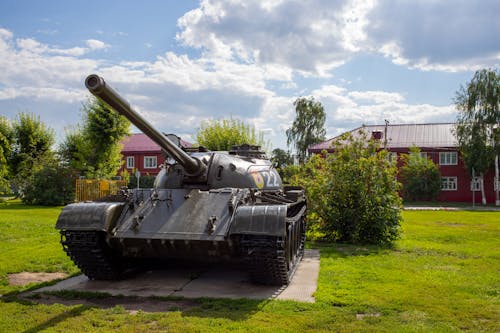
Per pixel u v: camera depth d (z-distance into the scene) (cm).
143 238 855
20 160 4466
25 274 1012
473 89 4612
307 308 736
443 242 1547
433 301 778
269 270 848
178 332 623
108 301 794
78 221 866
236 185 1084
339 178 1557
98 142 3953
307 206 1567
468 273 1012
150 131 835
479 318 702
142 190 975
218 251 858
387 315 710
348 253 1307
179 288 889
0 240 1465
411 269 1053
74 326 648
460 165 5009
